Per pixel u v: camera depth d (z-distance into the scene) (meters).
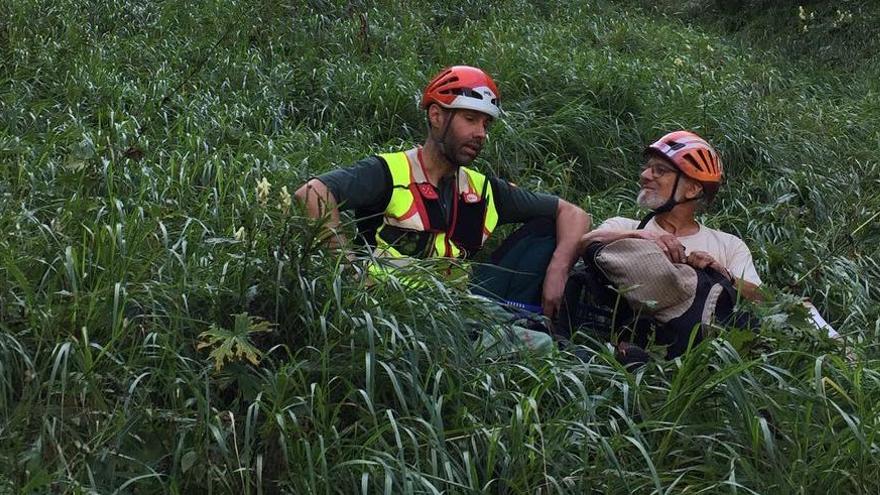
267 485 2.91
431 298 3.49
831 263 5.36
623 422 3.33
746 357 3.48
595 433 3.11
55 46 6.89
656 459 3.12
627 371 3.63
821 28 12.48
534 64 7.82
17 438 2.82
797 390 3.23
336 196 4.06
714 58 10.54
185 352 3.23
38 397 2.94
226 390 3.24
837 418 3.25
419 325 3.41
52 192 4.23
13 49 6.69
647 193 4.41
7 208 3.95
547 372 3.41
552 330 3.89
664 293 3.90
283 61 7.73
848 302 5.09
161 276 3.49
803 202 6.64
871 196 6.83
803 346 3.60
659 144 4.41
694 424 3.22
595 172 6.68
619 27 11.12
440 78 4.23
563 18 11.32
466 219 4.26
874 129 8.31
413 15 9.60
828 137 7.95
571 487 2.96
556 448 3.06
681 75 8.88
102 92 6.27
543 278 4.32
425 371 3.34
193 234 3.96
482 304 3.66
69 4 8.01
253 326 3.15
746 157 7.15
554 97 7.32
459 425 3.17
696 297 3.89
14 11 7.54
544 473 2.93
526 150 6.43
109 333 3.20
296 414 3.04
